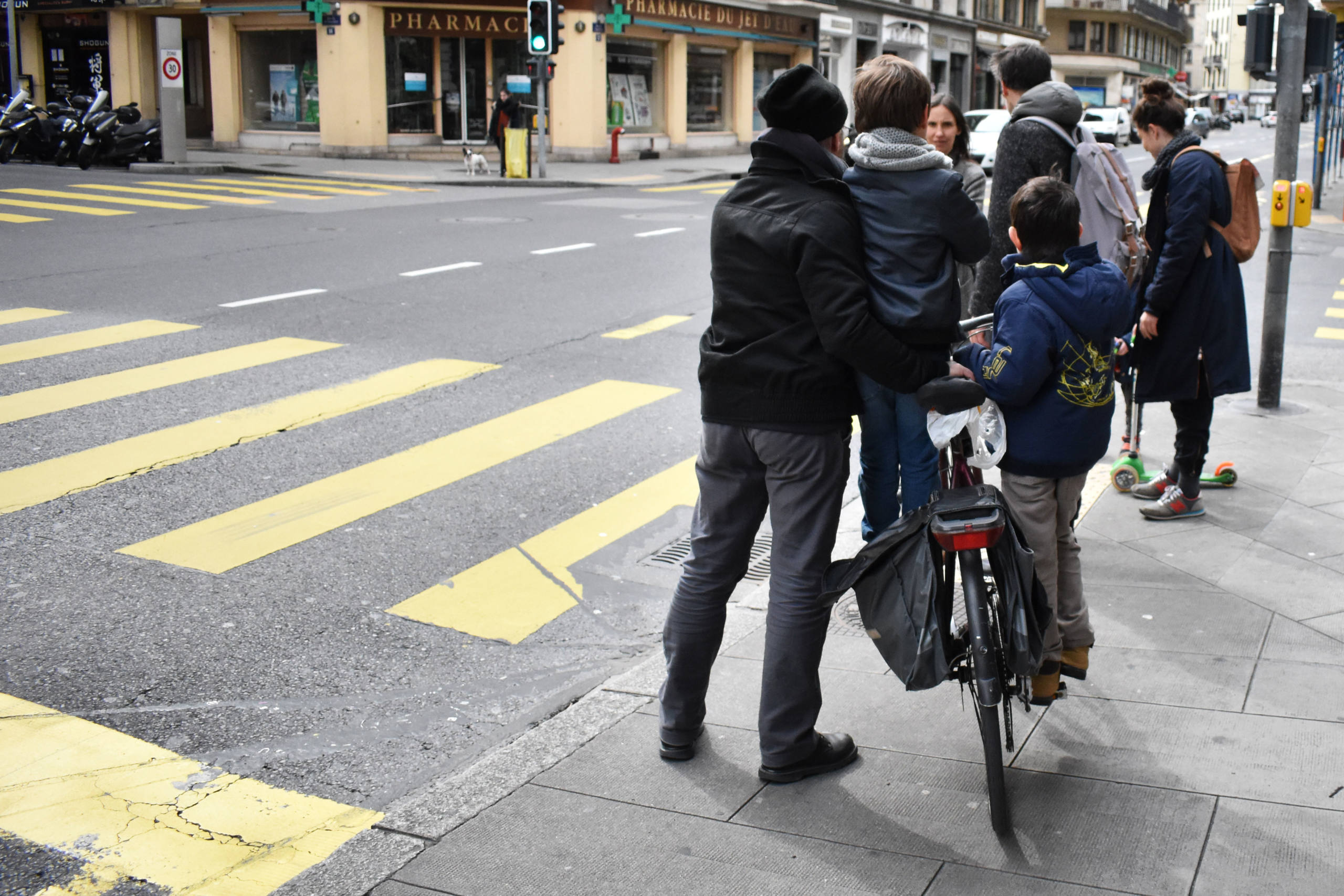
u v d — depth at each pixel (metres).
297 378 8.30
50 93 35.22
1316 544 5.09
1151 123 5.27
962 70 51.19
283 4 29.66
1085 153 4.93
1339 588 4.62
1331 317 11.41
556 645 4.58
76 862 3.14
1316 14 6.99
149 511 5.82
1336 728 3.54
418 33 29.53
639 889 2.88
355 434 7.11
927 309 3.15
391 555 5.38
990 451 3.36
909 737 3.59
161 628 4.62
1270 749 3.43
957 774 3.37
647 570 5.29
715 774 3.42
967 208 3.16
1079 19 72.31
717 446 3.35
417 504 5.99
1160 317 5.15
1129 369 5.61
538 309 10.89
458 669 4.38
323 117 29.83
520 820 3.20
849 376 3.30
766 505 3.44
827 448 3.28
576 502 6.09
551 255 14.02
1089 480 6.02
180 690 4.16
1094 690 3.84
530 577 5.19
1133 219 5.00
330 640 4.57
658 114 33.94
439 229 16.17
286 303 10.88
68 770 3.64
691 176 26.69
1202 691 3.80
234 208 18.09
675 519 5.88
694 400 8.00
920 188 3.12
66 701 4.07
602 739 3.65
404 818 3.23
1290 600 4.52
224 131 31.53
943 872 2.91
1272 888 2.79
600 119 31.14
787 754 3.33
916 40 46.34
